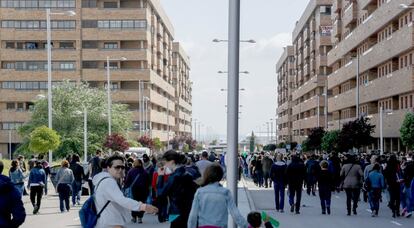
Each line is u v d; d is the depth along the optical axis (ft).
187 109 585.63
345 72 273.75
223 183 134.31
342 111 299.17
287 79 537.24
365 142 185.06
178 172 37.60
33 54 329.93
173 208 37.22
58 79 329.72
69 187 81.76
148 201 71.61
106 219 29.50
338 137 188.85
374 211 77.56
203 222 30.91
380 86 210.59
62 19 332.60
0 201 28.27
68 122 244.01
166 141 419.54
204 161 66.28
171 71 460.55
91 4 335.67
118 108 265.54
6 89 328.90
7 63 332.19
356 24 266.36
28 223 69.00
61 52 330.54
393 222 70.74
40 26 332.60
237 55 38.32
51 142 146.00
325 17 354.54
